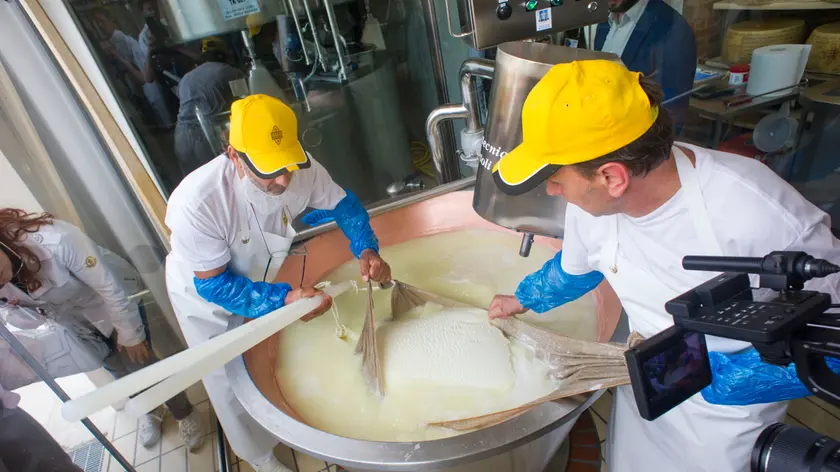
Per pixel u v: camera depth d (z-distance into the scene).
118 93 1.78
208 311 1.39
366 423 1.16
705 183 0.73
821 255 0.72
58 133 1.57
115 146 1.73
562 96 0.63
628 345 0.95
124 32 1.75
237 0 1.97
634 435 1.10
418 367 1.23
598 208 0.76
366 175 2.89
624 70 0.65
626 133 0.63
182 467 1.64
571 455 1.46
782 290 0.50
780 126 1.77
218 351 0.97
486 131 1.07
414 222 1.82
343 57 2.48
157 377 0.86
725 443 0.88
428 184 3.14
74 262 1.37
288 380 1.30
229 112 2.12
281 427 0.96
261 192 1.17
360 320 1.48
